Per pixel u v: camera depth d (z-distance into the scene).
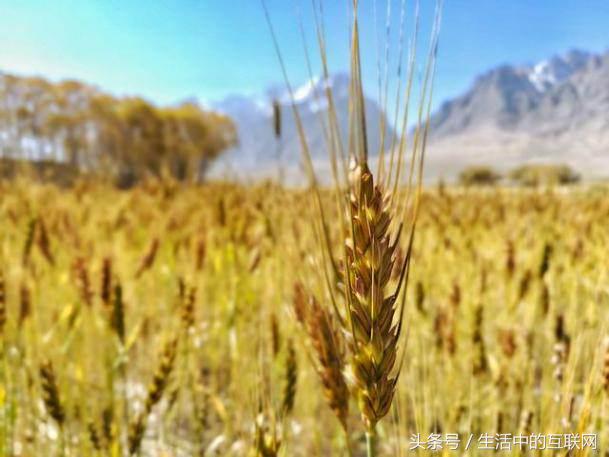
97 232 6.22
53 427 3.50
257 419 1.74
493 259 5.03
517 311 4.06
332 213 1.55
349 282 1.40
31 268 4.02
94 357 4.07
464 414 2.73
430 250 4.79
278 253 3.82
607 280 3.44
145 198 8.97
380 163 1.34
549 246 3.67
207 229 5.33
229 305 4.11
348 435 1.77
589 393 1.84
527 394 2.85
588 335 2.53
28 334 3.68
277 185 2.16
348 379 1.44
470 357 2.97
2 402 2.75
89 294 3.07
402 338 2.35
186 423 3.93
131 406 3.47
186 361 3.25
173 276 4.81
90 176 11.70
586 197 8.06
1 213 6.10
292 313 1.88
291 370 2.08
